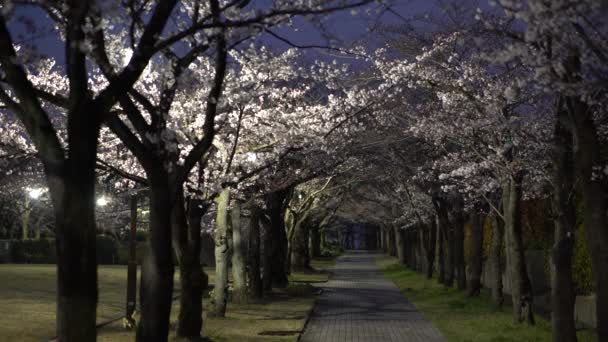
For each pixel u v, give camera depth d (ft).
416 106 73.20
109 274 115.24
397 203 148.36
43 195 109.19
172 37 25.32
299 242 165.99
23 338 47.19
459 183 77.36
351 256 307.58
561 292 41.75
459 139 62.59
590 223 31.60
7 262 157.99
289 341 51.57
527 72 52.65
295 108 63.10
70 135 22.77
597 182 31.71
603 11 24.68
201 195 51.78
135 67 24.31
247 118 56.39
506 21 42.52
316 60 67.31
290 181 75.82
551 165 56.34
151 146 30.76
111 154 57.93
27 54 25.23
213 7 27.32
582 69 28.37
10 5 22.30
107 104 23.58
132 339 49.88
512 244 60.95
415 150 90.68
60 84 55.31
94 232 22.66
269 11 28.04
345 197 160.76
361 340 54.24
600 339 30.96
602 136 50.42
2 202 155.94
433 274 147.74
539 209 80.48
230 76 52.19
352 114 63.16
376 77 63.82
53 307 64.59
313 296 95.61
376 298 96.58
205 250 166.50
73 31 22.86
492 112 53.78
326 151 66.74
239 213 80.28
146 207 140.77
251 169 58.95
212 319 64.85
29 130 22.76
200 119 51.60
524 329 56.85
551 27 25.43
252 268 89.04
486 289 106.93
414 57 62.64
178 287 102.42
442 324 63.26
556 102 43.04
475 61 56.85
